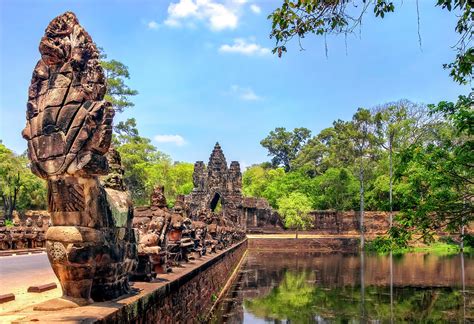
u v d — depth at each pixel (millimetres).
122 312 6270
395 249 10656
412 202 10734
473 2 7633
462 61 9008
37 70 6895
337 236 64250
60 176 6449
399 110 57188
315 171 88688
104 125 6559
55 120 6555
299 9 8336
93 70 6746
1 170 47500
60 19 6852
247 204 67250
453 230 10617
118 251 7172
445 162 10398
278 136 107312
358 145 63438
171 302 9688
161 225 11797
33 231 26594
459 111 9883
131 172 50031
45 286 10086
